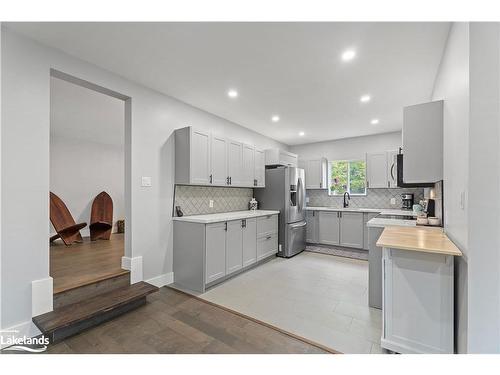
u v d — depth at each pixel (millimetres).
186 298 2656
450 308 1556
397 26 1799
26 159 1925
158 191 2998
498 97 1325
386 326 1732
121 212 5062
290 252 4395
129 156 2719
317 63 2338
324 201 5844
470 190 1368
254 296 2703
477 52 1361
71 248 3578
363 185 5430
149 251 2871
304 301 2576
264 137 5312
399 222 2766
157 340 1874
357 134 5207
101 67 2426
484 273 1339
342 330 2025
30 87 1954
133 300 2322
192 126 3432
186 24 1800
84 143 4492
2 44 1817
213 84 2809
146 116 2869
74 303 2188
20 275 1882
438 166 2264
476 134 1360
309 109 3648
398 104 3418
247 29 1851
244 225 3527
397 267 1707
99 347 1787
